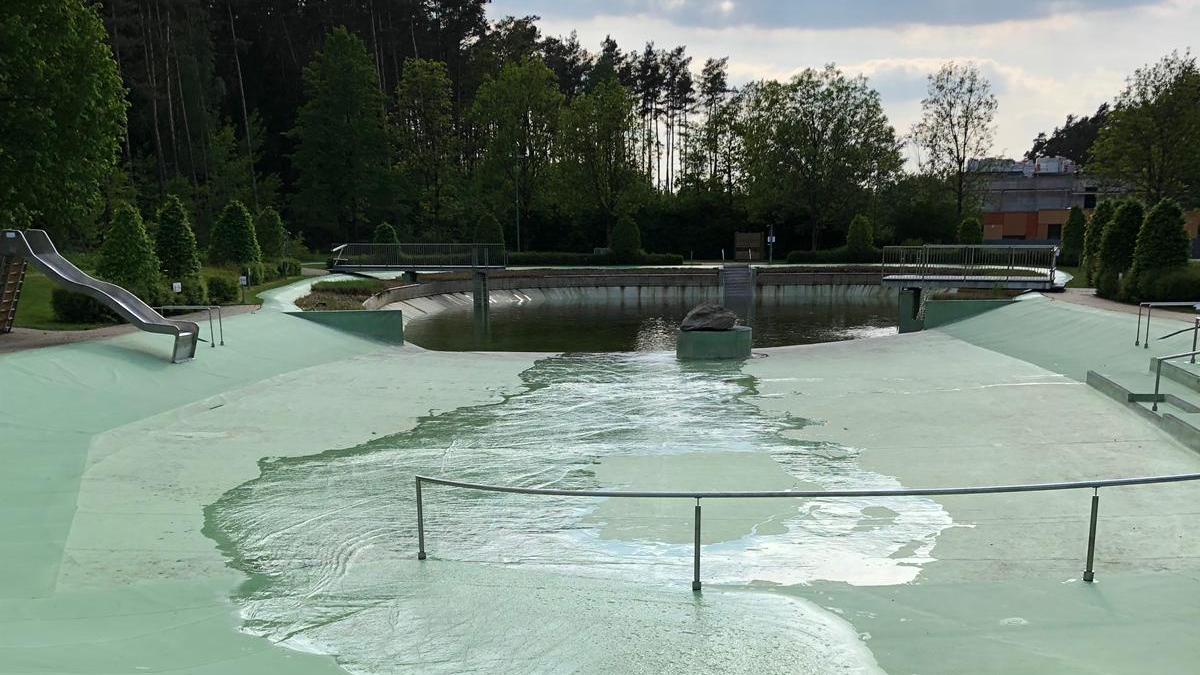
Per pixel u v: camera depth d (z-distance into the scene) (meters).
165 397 14.27
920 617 5.73
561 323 33.00
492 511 8.98
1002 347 19.67
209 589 6.75
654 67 82.81
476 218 61.22
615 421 13.52
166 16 56.09
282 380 16.97
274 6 71.31
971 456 10.95
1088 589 6.30
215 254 32.53
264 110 70.19
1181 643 5.19
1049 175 71.38
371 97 60.53
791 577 6.97
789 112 58.25
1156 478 6.38
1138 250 22.20
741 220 64.62
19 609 6.18
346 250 41.50
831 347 21.89
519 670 4.93
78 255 31.12
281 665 5.00
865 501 9.20
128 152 53.88
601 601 6.13
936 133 57.47
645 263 52.72
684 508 9.04
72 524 8.36
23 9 21.19
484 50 72.00
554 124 60.03
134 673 4.71
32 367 13.44
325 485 10.02
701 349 20.14
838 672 4.81
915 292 28.41
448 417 13.90
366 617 5.93
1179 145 43.38
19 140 21.70
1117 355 16.11
